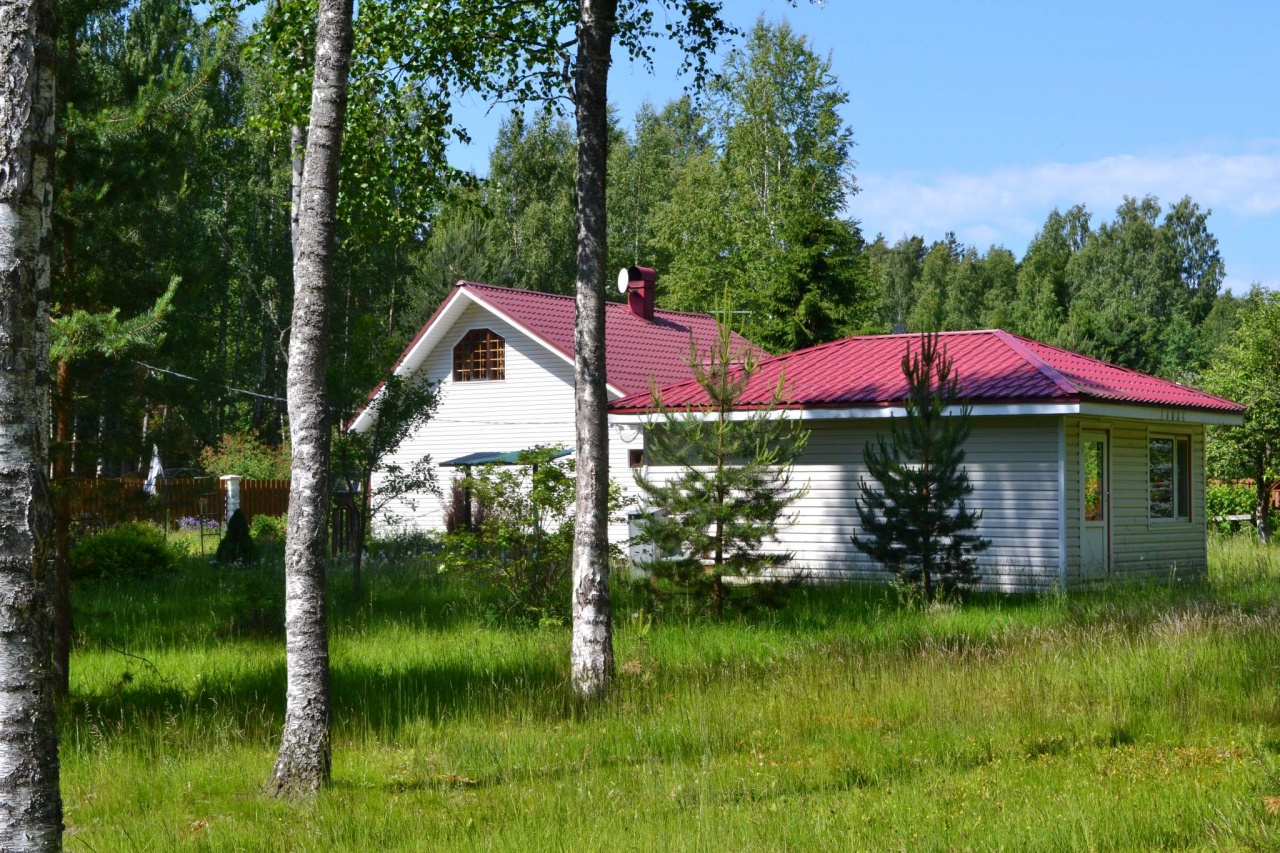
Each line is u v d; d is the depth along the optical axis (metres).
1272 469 30.00
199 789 7.94
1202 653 11.36
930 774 7.71
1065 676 10.56
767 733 9.16
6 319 4.68
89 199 11.70
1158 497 22.50
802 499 21.52
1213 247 96.00
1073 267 92.94
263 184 43.06
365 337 19.58
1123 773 7.61
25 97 4.79
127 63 12.30
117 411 12.52
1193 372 53.59
